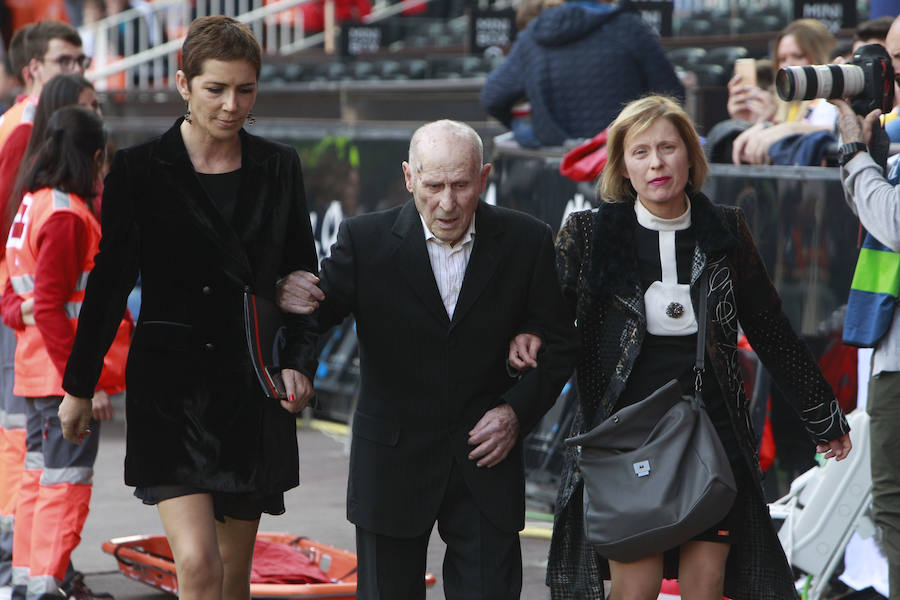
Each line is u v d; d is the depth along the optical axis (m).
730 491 11.80
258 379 12.63
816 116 21.02
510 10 41.09
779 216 18.34
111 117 37.31
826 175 17.75
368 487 12.42
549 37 22.98
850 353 17.69
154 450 12.43
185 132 12.55
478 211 12.49
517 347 12.31
